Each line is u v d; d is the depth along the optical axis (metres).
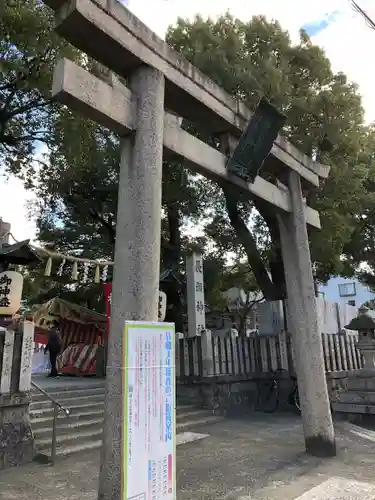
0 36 9.07
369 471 5.70
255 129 6.06
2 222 8.12
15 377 6.26
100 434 7.64
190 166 5.57
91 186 16.66
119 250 4.17
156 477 3.43
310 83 13.55
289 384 11.66
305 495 4.77
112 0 4.31
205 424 9.56
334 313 15.29
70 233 18.67
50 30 9.59
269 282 14.54
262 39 12.88
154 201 4.28
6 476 5.55
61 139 12.34
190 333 12.47
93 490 5.02
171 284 16.84
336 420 10.27
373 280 22.31
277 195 7.12
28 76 10.20
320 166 8.30
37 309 18.59
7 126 13.02
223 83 11.51
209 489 5.02
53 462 6.08
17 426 6.19
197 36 12.59
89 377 15.60
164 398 3.64
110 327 4.00
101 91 4.20
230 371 11.27
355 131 13.26
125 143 4.50
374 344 10.49
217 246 18.05
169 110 5.76
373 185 16.19
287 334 11.85
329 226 12.40
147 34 4.71
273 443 7.57
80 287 21.28
